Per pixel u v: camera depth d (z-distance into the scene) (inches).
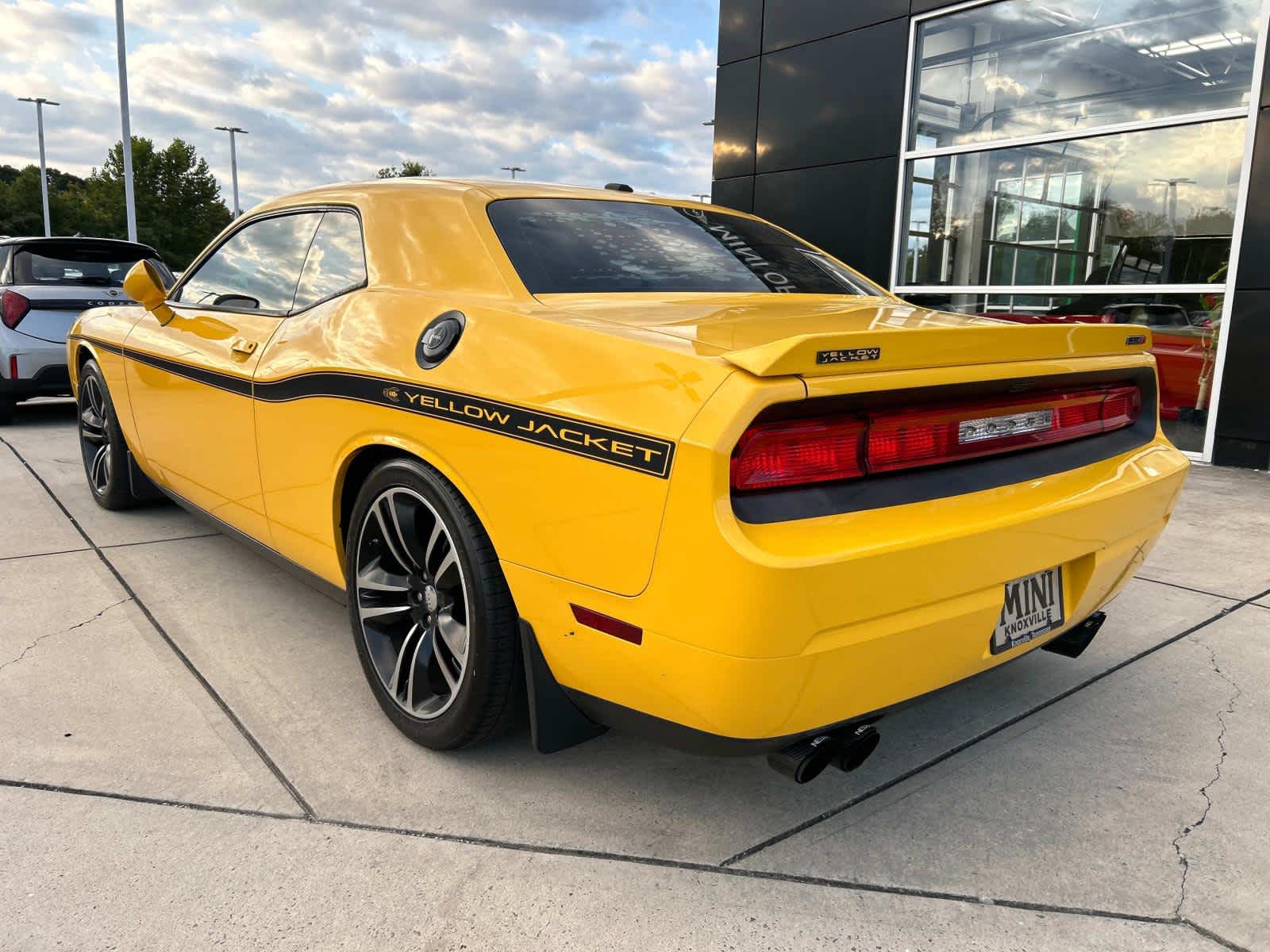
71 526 163.0
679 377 61.3
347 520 96.4
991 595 70.2
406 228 93.7
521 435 69.6
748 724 61.7
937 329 66.1
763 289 94.7
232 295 120.2
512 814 77.8
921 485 67.1
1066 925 65.6
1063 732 94.3
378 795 80.1
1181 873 71.6
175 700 97.2
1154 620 125.3
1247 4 221.9
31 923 63.1
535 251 87.4
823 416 61.6
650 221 101.4
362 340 88.4
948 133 286.2
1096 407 84.6
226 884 67.7
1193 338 239.1
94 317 164.7
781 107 328.2
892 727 95.6
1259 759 89.1
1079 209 259.9
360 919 64.3
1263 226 221.9
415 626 88.2
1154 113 242.4
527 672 74.2
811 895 68.3
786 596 56.8
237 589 131.3
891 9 291.1
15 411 282.0
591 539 65.0
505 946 62.1
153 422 137.1
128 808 77.0
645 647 63.2
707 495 57.2
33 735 88.9
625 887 68.7
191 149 2325.3
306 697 98.3
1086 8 251.9
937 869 71.7
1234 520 177.9
